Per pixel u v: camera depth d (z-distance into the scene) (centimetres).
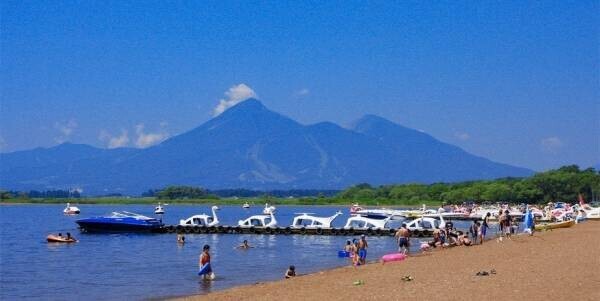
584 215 12588
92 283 4984
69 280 5172
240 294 3634
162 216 19538
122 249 7938
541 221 12619
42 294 4469
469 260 4972
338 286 3712
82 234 10200
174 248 8044
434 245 7175
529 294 3105
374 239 9281
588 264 4300
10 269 5947
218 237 9794
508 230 7544
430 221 10150
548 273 3862
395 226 12019
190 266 6072
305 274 5062
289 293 3541
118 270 5812
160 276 5344
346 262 6350
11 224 14525
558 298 2962
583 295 3020
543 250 5500
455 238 7050
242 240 9250
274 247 8169
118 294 4412
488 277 3784
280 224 13750
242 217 18812
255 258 6831
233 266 6072
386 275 4178
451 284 3541
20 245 8650
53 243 8875
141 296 4300
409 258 5559
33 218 17888
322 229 10100
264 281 4925
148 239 9444
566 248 5588
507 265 4422
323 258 6781
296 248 8019
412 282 3709
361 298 3203
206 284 4834
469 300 3006
